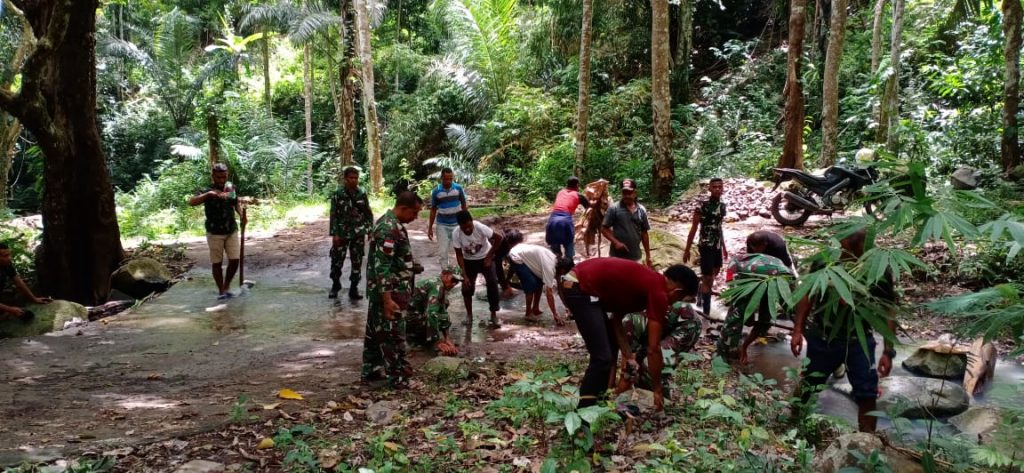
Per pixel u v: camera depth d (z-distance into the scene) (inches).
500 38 842.2
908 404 151.3
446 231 366.9
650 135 719.1
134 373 231.6
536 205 611.8
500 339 271.7
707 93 793.6
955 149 504.1
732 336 233.6
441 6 941.8
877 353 249.1
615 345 177.9
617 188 597.3
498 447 158.6
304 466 150.1
